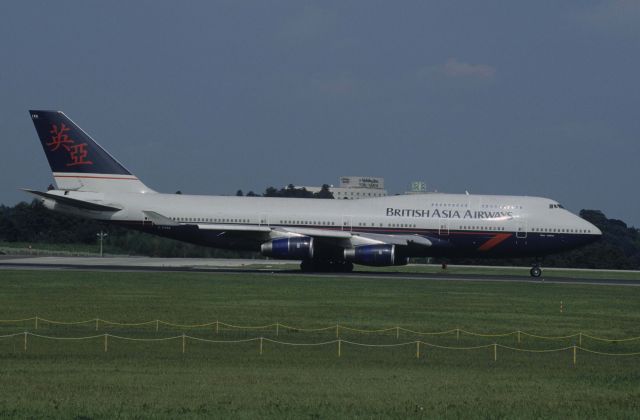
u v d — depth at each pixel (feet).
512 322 496.23
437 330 455.63
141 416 234.38
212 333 426.51
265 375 306.76
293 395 268.62
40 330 428.56
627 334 458.50
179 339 401.70
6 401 251.60
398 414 243.40
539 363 356.59
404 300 603.26
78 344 382.42
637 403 264.93
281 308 537.65
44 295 595.88
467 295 655.76
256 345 388.16
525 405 259.80
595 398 272.92
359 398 265.75
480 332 452.35
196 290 650.84
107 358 342.23
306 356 359.66
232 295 616.80
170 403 252.42
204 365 328.90
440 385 293.84
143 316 488.44
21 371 305.32
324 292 650.02
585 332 463.01
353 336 426.51
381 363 346.13
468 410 250.98
